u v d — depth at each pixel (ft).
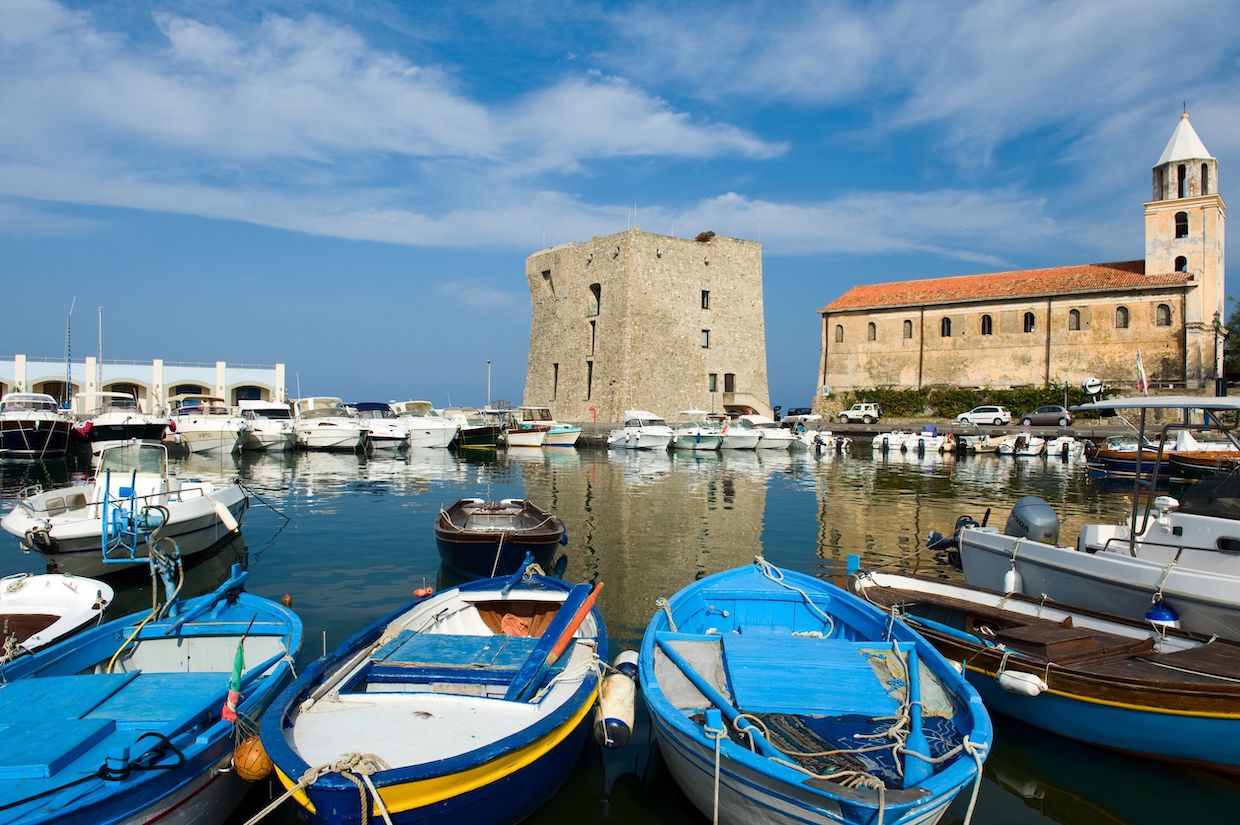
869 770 19.77
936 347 196.13
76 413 157.89
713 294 204.44
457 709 22.52
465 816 19.58
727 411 205.26
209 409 165.48
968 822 20.03
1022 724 27.73
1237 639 28.76
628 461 137.39
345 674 24.43
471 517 56.70
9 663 24.25
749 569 37.09
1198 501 32.58
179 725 20.93
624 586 46.14
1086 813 23.13
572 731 22.66
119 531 42.01
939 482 104.53
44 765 18.30
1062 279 183.32
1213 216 166.71
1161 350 167.32
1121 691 24.39
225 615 31.37
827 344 211.00
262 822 22.27
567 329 209.87
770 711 22.45
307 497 84.17
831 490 94.84
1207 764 24.23
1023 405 180.45
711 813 21.48
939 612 34.09
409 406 188.65
